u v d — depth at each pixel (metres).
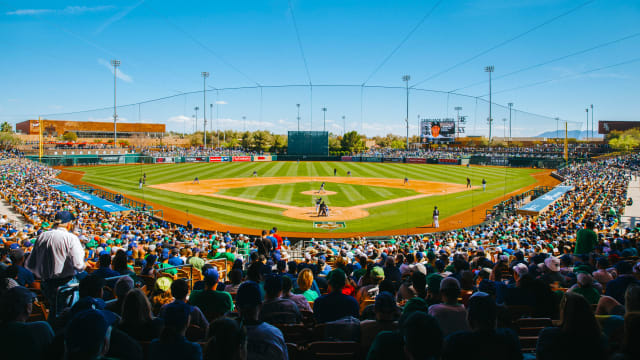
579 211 28.12
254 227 28.44
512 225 24.05
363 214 33.12
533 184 53.75
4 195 34.91
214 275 5.71
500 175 63.97
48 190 36.94
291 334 5.21
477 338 3.60
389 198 41.16
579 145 92.62
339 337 4.94
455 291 4.95
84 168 72.31
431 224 29.92
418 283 6.35
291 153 96.44
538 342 3.74
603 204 31.73
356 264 11.34
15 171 51.66
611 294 6.55
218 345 3.32
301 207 35.84
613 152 83.38
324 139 95.56
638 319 3.20
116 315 4.53
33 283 7.96
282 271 8.97
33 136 97.50
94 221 23.69
